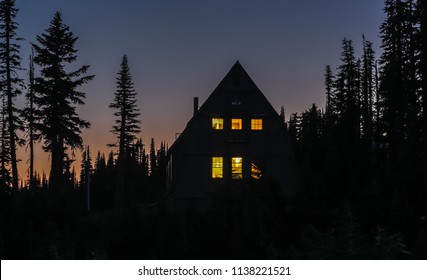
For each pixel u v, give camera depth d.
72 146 43.94
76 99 43.94
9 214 21.72
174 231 21.05
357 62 57.56
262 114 38.28
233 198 21.80
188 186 36.72
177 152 37.59
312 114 65.44
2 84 43.53
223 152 37.50
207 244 20.16
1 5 43.66
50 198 24.25
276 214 20.25
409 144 33.31
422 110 38.22
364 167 27.59
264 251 18.20
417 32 39.78
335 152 30.38
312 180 22.59
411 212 19.25
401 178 25.22
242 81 38.62
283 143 37.97
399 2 44.88
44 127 42.56
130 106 56.47
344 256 13.77
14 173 43.44
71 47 43.62
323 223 19.78
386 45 46.47
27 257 17.45
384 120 42.62
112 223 21.64
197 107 42.31
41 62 43.16
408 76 39.88
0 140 48.00
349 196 22.30
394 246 13.92
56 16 43.75
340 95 55.66
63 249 17.08
